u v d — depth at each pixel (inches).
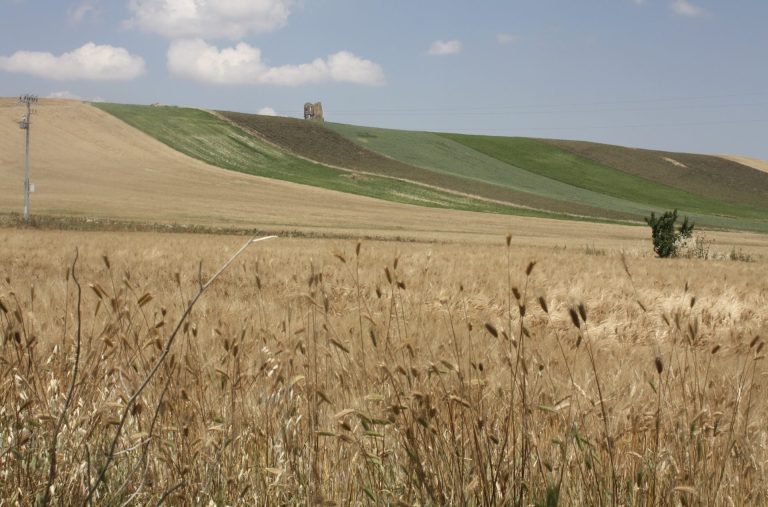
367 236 2374.5
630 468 138.1
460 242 2310.5
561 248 1969.7
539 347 291.9
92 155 4183.1
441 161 5324.8
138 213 2738.7
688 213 4643.2
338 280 709.3
